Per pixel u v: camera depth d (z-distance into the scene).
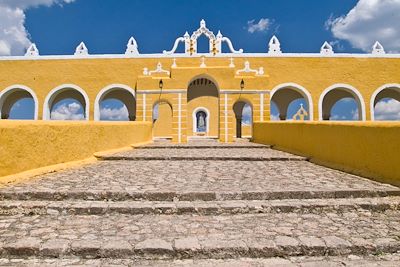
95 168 7.90
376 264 3.10
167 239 3.52
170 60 21.33
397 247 3.39
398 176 5.59
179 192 5.03
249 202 4.80
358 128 6.99
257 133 17.50
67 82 21.16
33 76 21.17
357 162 7.03
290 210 4.60
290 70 21.05
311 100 20.81
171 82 18.80
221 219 4.28
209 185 5.66
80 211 4.46
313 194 5.07
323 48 21.25
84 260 3.22
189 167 8.21
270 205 4.62
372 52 21.12
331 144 8.41
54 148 7.47
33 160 6.59
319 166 8.42
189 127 28.47
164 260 3.24
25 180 5.93
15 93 23.91
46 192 4.90
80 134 8.93
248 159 9.73
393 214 4.51
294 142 11.48
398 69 20.86
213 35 22.48
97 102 21.00
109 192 4.99
